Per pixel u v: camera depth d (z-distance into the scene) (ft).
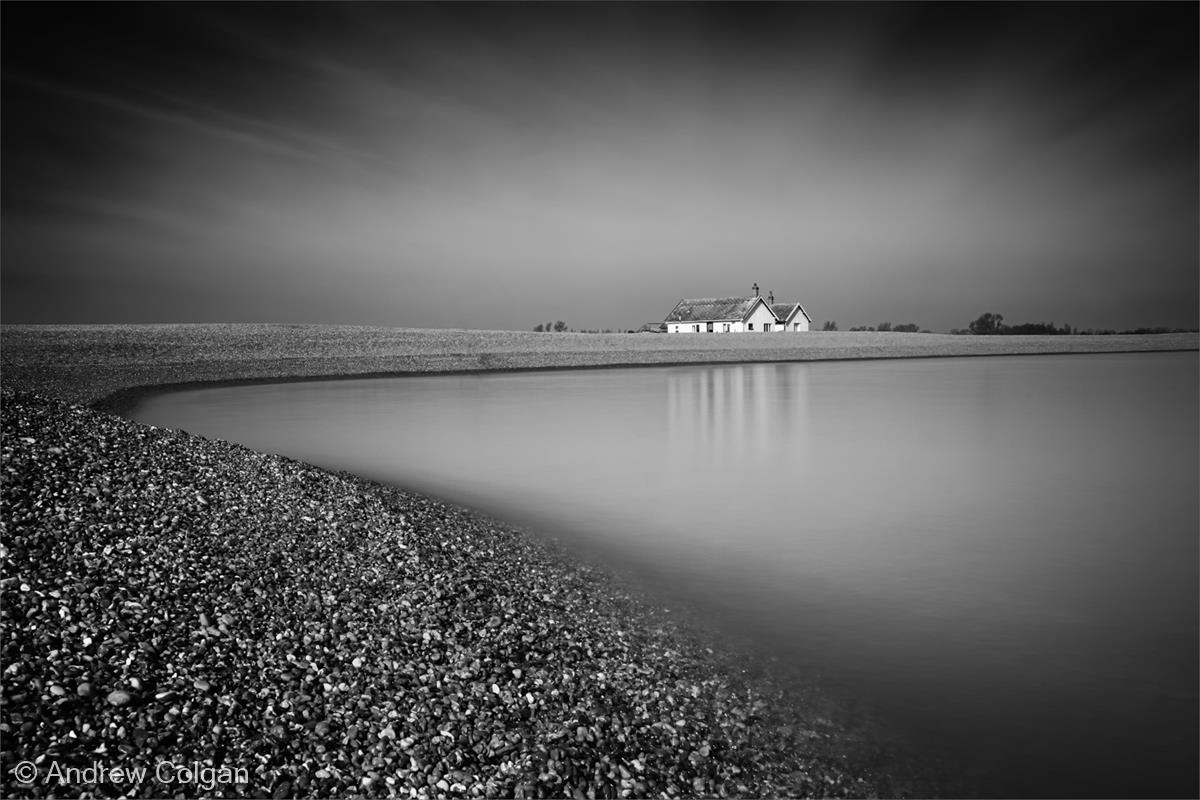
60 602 22.99
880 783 19.42
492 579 31.83
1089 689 24.59
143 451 41.98
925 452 75.51
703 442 81.66
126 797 15.98
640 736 20.72
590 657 25.38
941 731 22.02
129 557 27.02
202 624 23.26
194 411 111.65
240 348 233.55
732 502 52.49
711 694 23.79
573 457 71.46
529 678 22.95
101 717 18.21
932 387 155.33
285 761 17.79
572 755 19.21
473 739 19.47
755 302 352.90
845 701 23.67
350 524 35.65
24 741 16.97
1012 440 82.74
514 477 61.31
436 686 21.77
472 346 273.54
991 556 39.65
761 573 36.60
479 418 104.01
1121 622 30.37
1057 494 55.67
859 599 33.01
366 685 21.36
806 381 173.88
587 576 35.17
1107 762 20.52
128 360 192.95
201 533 30.89
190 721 18.58
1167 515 49.19
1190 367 217.56
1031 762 20.51
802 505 51.85
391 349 254.06
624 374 200.54
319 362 211.82
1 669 19.25
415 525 38.24
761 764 20.07
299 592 26.89
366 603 26.78
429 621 25.95
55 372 162.50
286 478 42.32
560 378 186.70
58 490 32.35
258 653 22.21
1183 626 29.99
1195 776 19.88
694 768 19.60
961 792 19.11
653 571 36.81
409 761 18.31
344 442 80.33
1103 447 78.23
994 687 24.76
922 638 28.73
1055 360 258.37
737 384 166.40
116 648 21.12
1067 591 34.12
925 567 37.88
